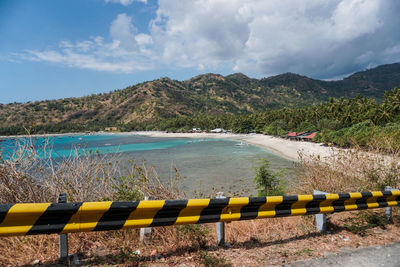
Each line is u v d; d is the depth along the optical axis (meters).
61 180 4.07
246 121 133.38
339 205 4.04
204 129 175.12
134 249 3.34
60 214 2.54
